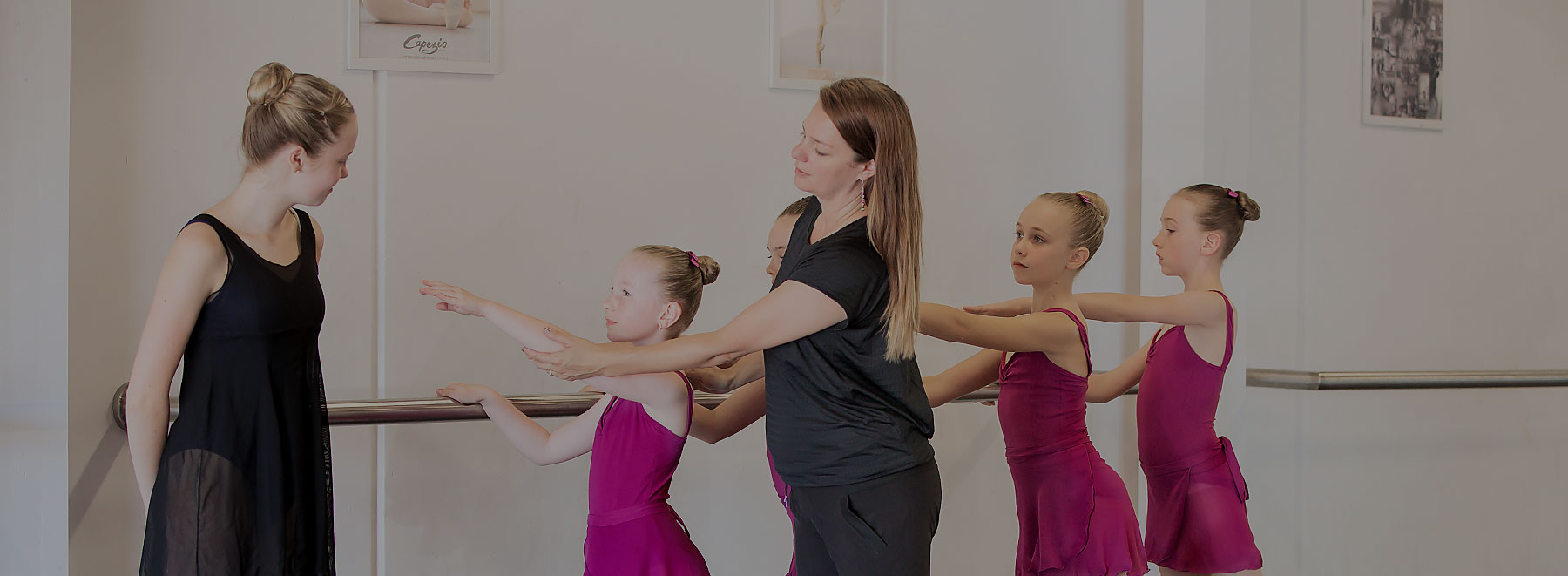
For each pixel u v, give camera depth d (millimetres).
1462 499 2088
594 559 1869
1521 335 2000
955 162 2779
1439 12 2109
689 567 1843
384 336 2270
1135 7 2973
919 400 1699
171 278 1486
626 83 2461
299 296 1636
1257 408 2422
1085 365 2322
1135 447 2943
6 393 1875
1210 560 2432
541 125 2387
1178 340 2453
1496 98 2035
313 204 1626
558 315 2404
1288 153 2383
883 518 1603
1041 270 2332
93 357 2057
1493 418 2039
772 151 2600
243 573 1558
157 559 1514
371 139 2260
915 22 2738
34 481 1896
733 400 2107
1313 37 2348
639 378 1803
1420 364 2148
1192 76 2674
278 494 1593
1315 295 2305
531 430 1986
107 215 2074
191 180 2143
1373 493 2219
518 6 2367
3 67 1867
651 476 1844
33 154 1888
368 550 2277
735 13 2559
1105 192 2947
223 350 1548
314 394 1693
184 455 1523
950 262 2775
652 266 1870
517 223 2367
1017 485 2344
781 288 1576
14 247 1876
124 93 2090
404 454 2297
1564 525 1946
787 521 2645
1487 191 2045
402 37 2268
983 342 2146
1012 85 2844
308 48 2215
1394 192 2197
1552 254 1955
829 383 1606
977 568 2830
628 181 2465
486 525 2365
